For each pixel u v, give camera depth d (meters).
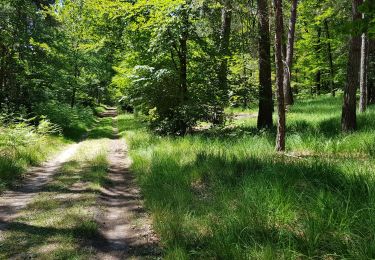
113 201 8.14
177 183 8.19
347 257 4.19
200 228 5.84
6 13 20.80
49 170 11.86
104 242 5.77
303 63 36.41
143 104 16.73
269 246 4.54
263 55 15.19
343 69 31.08
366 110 17.81
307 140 10.92
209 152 10.70
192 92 15.39
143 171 10.19
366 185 5.83
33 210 7.17
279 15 10.07
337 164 7.60
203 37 15.67
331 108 21.50
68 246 5.41
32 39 21.78
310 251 4.42
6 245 5.41
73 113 27.45
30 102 21.70
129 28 16.41
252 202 6.00
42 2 27.69
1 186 9.07
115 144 18.39
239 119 20.92
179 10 14.48
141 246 5.60
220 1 14.17
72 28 30.97
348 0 26.20
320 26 32.69
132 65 16.83
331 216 4.89
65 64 25.73
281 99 10.40
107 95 59.69
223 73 15.41
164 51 14.81
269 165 8.00
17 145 13.31
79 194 8.32
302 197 5.90
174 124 15.88
